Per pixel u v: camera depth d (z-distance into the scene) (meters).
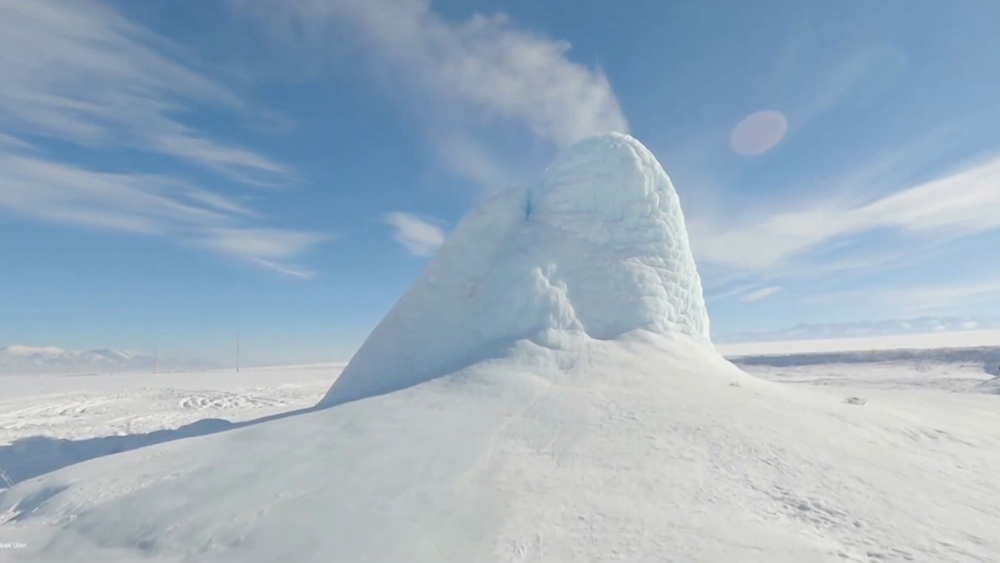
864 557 4.23
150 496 5.50
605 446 6.26
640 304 10.81
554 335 9.92
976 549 4.41
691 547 4.27
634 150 12.20
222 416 17.05
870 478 5.74
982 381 25.05
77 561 4.55
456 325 10.99
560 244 11.42
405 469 5.73
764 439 6.57
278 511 4.99
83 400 24.00
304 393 27.73
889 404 9.58
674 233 12.20
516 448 6.23
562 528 4.55
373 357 11.31
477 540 4.38
